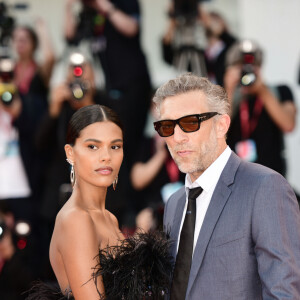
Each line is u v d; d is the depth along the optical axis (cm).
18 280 1047
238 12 1501
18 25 1465
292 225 538
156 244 576
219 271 548
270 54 1478
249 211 546
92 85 1167
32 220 1227
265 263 529
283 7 1478
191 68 1358
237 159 587
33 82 1384
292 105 1216
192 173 589
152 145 1221
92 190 596
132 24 1352
